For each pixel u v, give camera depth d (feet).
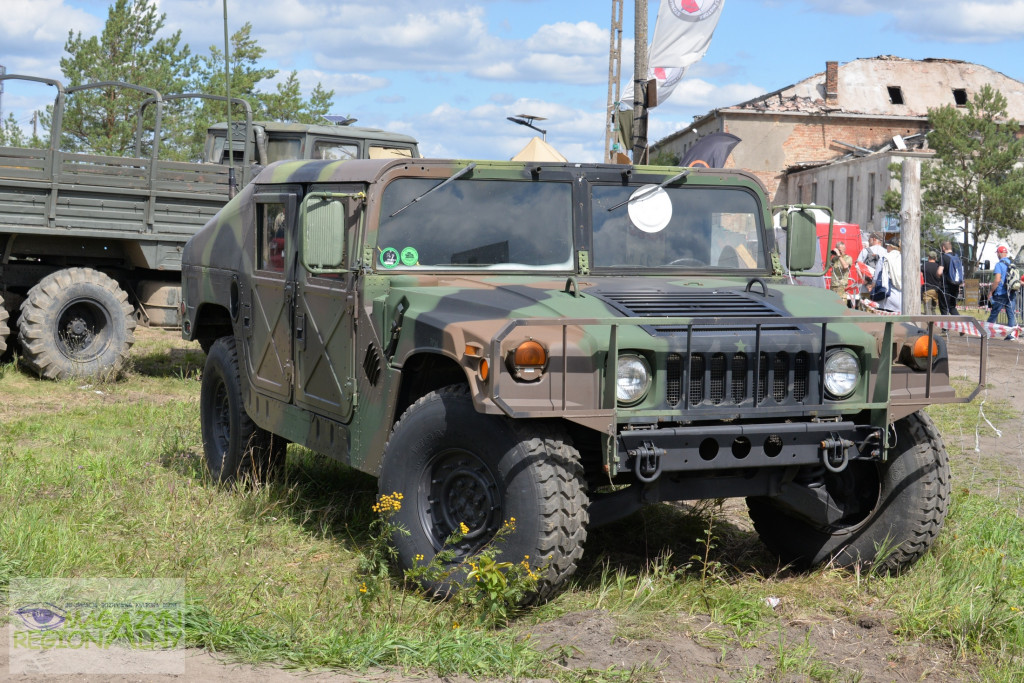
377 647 12.98
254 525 18.40
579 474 14.47
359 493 20.86
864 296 62.03
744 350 14.73
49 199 35.17
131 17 91.50
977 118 98.53
